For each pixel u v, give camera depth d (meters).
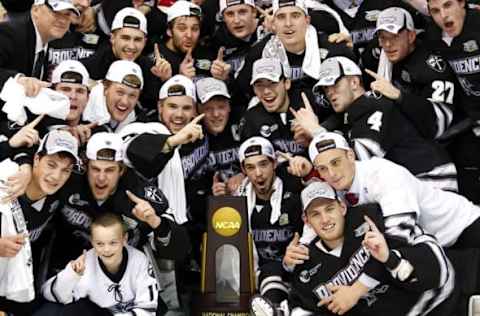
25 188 6.38
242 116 8.30
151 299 6.53
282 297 6.91
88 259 6.56
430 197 6.88
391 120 7.46
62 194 6.86
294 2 8.38
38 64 8.13
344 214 6.55
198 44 9.20
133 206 6.86
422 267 6.22
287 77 8.18
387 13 8.13
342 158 6.64
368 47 8.74
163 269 7.22
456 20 7.79
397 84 8.34
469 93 8.04
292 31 8.38
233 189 7.90
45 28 7.96
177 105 7.94
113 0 9.15
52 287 6.50
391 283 6.40
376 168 6.68
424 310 6.46
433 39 8.09
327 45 8.48
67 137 6.52
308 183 7.25
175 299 7.37
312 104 8.18
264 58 8.20
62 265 7.00
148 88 8.56
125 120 8.00
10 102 7.17
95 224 6.39
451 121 7.97
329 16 8.95
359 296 6.35
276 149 8.08
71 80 7.49
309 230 6.79
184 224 7.57
